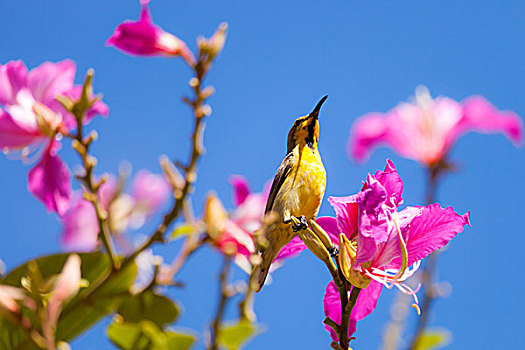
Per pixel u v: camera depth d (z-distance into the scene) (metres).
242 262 2.85
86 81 2.85
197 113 2.85
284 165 3.13
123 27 2.88
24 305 2.77
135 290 2.82
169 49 2.88
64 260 2.82
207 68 2.87
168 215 2.83
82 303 2.81
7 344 2.78
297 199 3.11
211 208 2.85
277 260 2.90
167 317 2.82
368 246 2.79
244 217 2.90
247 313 2.85
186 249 2.84
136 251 2.82
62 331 2.80
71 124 2.89
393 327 2.88
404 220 2.81
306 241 2.81
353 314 2.82
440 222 2.81
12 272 2.81
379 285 2.82
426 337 2.88
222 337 2.82
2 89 2.88
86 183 2.84
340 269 2.80
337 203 2.81
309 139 3.17
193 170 2.84
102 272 2.83
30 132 2.87
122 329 2.80
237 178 2.92
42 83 2.89
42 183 2.87
